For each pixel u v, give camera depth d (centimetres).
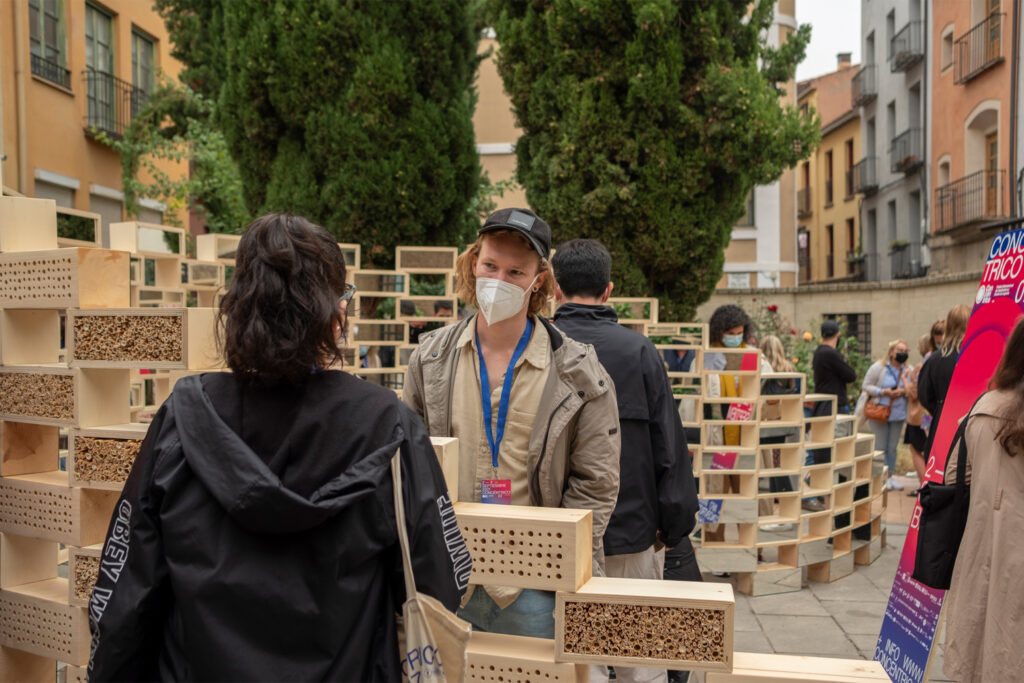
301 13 770
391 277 702
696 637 187
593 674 236
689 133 848
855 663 197
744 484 544
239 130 837
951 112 1594
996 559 260
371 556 134
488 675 199
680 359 552
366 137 778
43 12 1168
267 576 127
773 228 2067
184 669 130
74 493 255
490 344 241
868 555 625
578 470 236
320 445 135
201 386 141
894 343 874
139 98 1412
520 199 1564
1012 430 258
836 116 3244
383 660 137
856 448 610
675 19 841
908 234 2038
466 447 237
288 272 138
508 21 883
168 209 1256
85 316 246
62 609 260
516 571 193
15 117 1053
